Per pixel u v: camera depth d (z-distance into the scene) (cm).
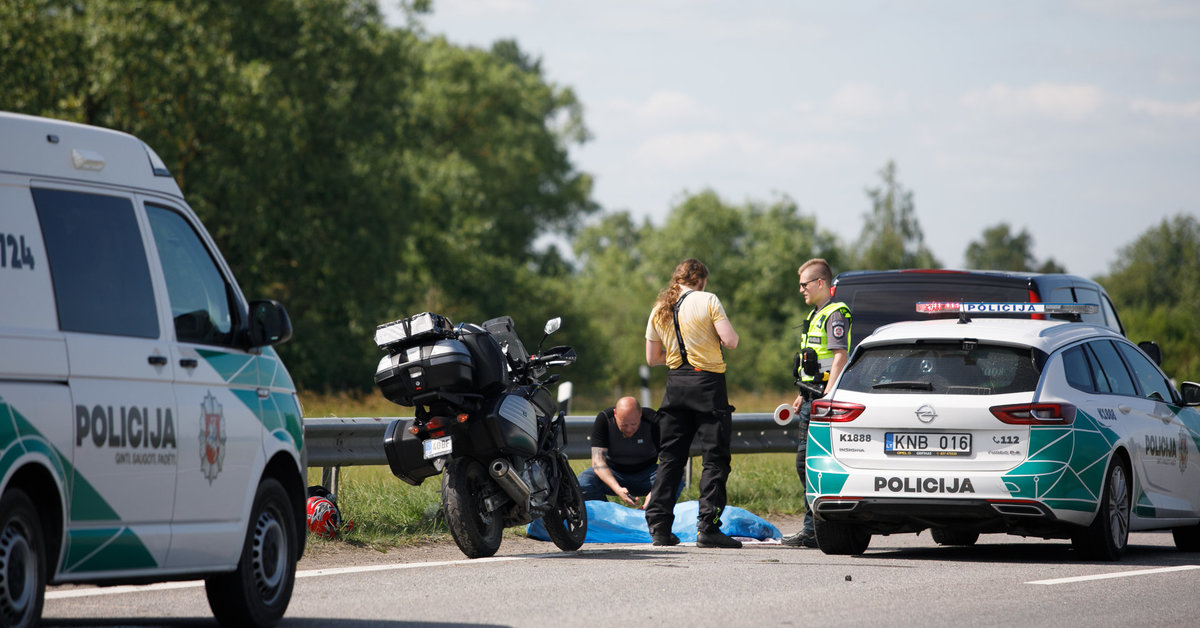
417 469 3803
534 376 4128
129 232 2434
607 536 4594
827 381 4556
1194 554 4438
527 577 3416
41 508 2186
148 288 2441
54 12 14200
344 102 15862
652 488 4588
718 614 2833
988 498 3756
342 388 16350
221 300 2658
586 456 5194
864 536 4178
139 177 2508
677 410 4372
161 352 2422
